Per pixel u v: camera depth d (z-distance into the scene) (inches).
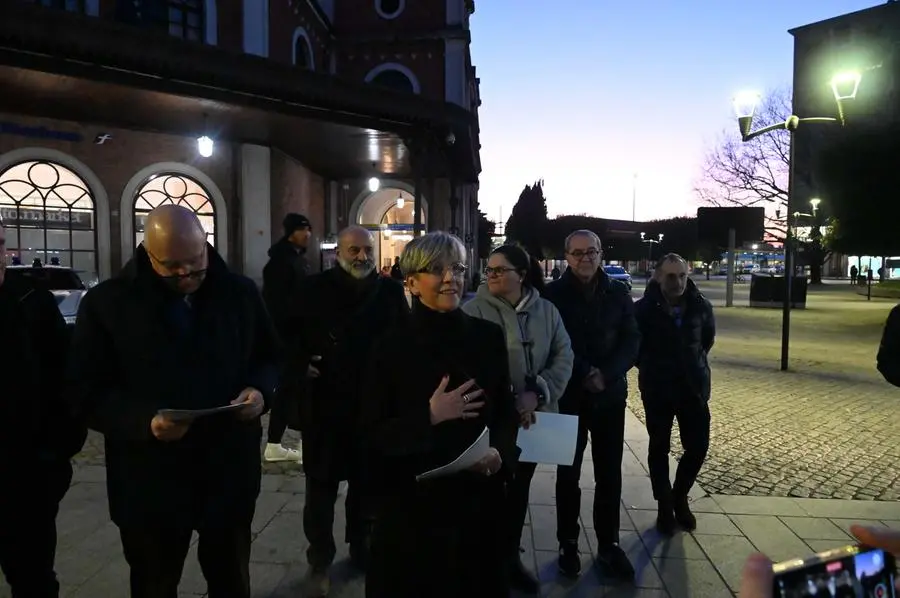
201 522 87.0
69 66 356.8
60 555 141.3
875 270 2358.5
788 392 343.9
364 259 130.2
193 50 376.5
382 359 82.7
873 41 1417.3
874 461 219.6
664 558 144.3
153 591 88.2
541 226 2311.8
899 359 122.0
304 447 130.2
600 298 138.9
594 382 132.2
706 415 158.7
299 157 697.6
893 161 790.5
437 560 78.4
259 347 99.2
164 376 84.7
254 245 618.8
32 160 530.6
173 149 591.2
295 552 145.0
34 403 93.4
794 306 934.4
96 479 192.2
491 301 123.6
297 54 780.0
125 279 86.1
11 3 319.3
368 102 456.4
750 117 454.0
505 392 87.4
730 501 180.2
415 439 77.3
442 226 863.7
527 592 128.4
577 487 138.4
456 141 547.2
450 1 908.6
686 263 159.2
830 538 155.0
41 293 98.2
